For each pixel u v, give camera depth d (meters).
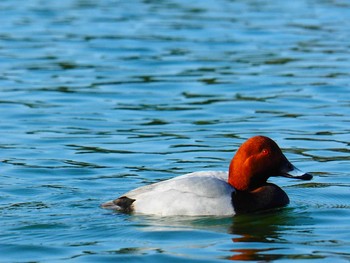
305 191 12.81
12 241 10.59
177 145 15.39
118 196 12.38
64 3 30.53
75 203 11.99
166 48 23.52
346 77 20.28
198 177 11.71
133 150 15.07
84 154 14.81
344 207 12.05
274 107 17.97
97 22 27.03
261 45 23.86
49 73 20.92
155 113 17.64
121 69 21.34
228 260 9.97
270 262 9.91
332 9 29.16
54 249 10.34
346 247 10.41
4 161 14.37
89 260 9.99
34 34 25.27
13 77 20.55
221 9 29.30
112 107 18.12
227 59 22.31
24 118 17.28
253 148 11.88
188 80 20.28
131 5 30.14
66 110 17.88
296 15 28.09
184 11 28.92
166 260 9.96
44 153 14.88
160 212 11.38
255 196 11.71
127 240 10.61
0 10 28.92
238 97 18.80
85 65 21.72
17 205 11.91
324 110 17.70
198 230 10.98
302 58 22.30
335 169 13.91
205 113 17.61
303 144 15.37
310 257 10.06
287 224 11.30
